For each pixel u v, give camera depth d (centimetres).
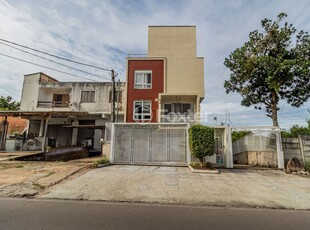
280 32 1346
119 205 569
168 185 779
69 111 2033
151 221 448
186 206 577
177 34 1902
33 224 412
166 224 431
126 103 1766
